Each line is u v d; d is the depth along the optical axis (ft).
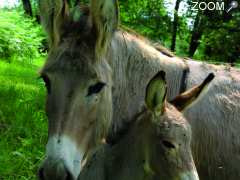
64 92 3.72
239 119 4.60
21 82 12.41
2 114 8.11
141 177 4.47
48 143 3.68
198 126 4.45
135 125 4.50
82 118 3.76
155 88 4.17
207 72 4.74
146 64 4.47
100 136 3.96
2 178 6.07
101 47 3.92
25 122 8.00
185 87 4.57
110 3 3.94
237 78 4.79
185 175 3.98
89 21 4.01
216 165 4.50
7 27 15.12
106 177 4.79
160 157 4.15
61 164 3.55
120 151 4.70
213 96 4.59
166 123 4.14
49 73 3.79
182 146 4.07
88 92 3.78
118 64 4.29
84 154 3.88
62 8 4.01
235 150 4.54
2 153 6.52
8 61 15.67
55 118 3.71
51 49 4.04
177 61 4.71
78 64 3.77
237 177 4.55
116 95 4.30
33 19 18.31
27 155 6.66
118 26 4.26
